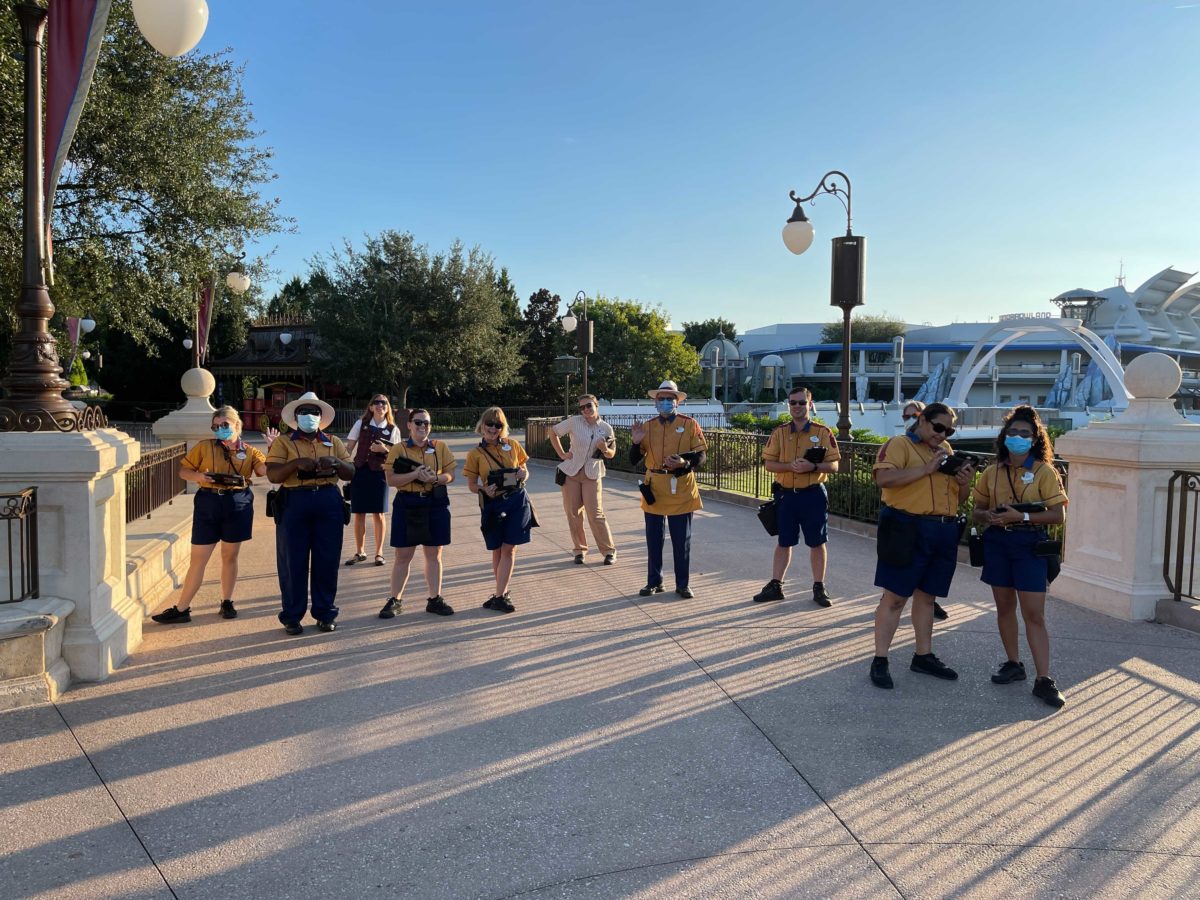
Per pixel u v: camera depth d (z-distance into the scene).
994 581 4.75
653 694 4.73
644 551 9.17
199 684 4.84
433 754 3.95
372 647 5.59
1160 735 4.15
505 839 3.21
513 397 49.38
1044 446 4.72
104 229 14.17
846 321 13.05
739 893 2.87
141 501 8.15
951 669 5.05
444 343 37.62
